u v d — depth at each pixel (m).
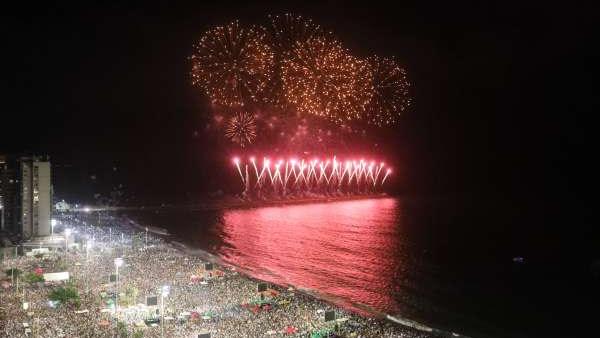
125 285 135.62
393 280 164.25
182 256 174.50
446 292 152.12
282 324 109.69
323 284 156.75
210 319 112.44
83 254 173.38
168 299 125.31
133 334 100.25
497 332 120.00
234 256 190.00
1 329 101.44
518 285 162.50
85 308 116.19
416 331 113.62
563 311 136.25
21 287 131.75
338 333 107.25
